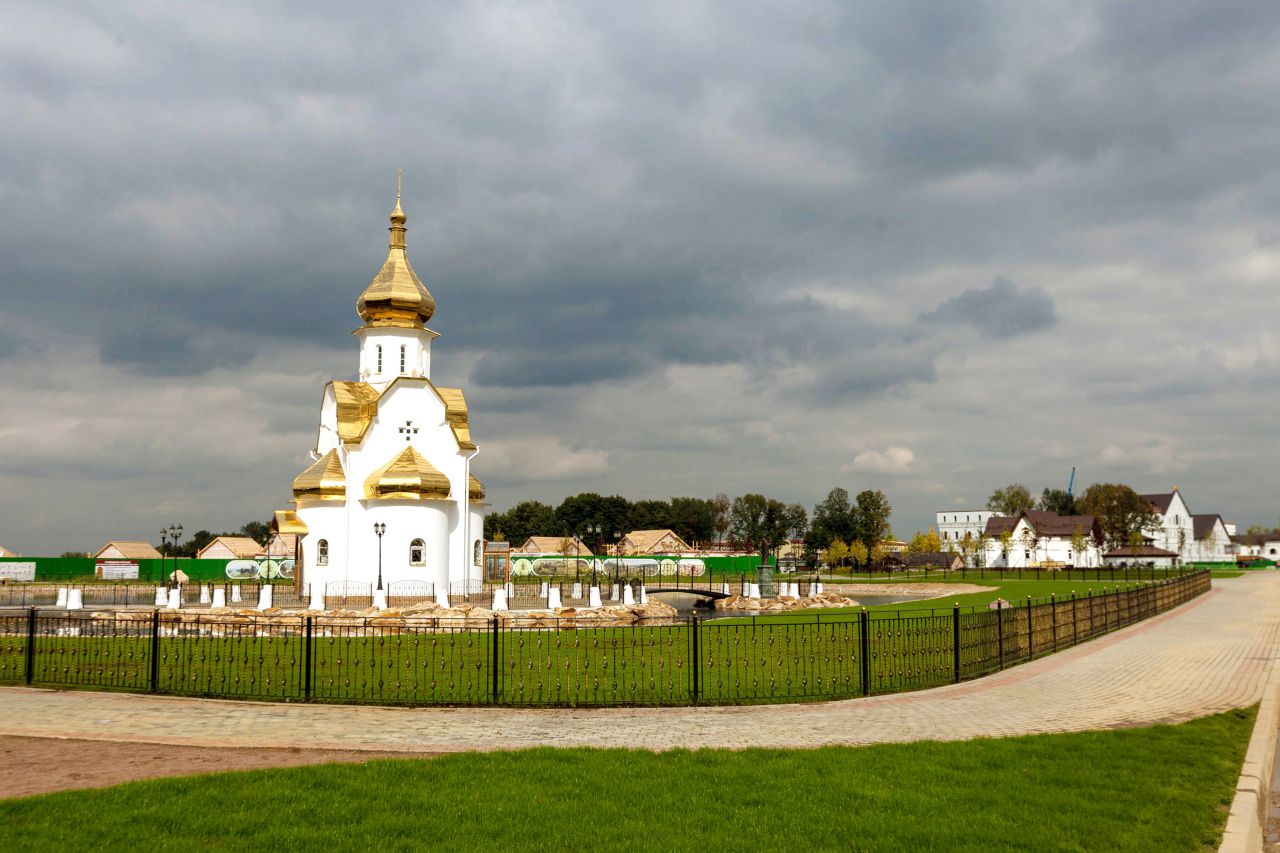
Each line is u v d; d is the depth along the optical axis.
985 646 24.72
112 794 11.52
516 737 15.57
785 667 24.16
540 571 86.44
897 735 15.77
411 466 49.78
